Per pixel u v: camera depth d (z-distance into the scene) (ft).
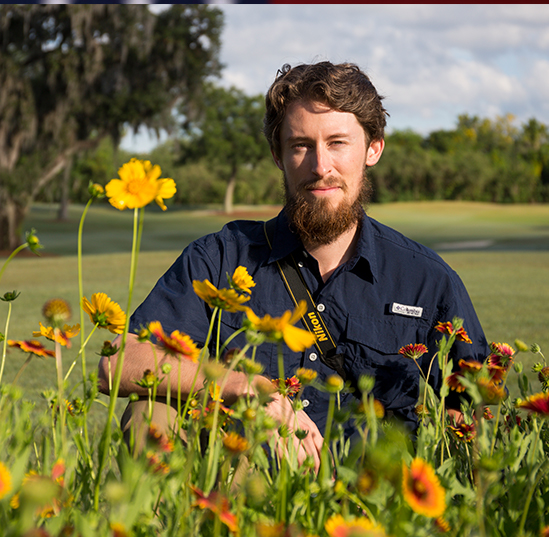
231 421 2.80
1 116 63.26
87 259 47.44
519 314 18.10
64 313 2.37
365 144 5.15
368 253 4.96
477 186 193.88
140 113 66.28
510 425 3.37
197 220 131.95
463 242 71.10
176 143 70.54
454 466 2.41
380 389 4.78
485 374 2.96
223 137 142.00
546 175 209.26
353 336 4.79
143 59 64.69
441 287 4.99
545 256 44.34
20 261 48.14
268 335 2.10
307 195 4.91
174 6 67.15
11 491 1.73
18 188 64.23
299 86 4.96
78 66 62.80
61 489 1.94
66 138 65.31
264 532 1.76
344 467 1.92
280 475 2.12
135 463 2.04
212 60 69.62
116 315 2.68
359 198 5.12
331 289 4.92
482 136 242.58
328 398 4.68
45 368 11.44
